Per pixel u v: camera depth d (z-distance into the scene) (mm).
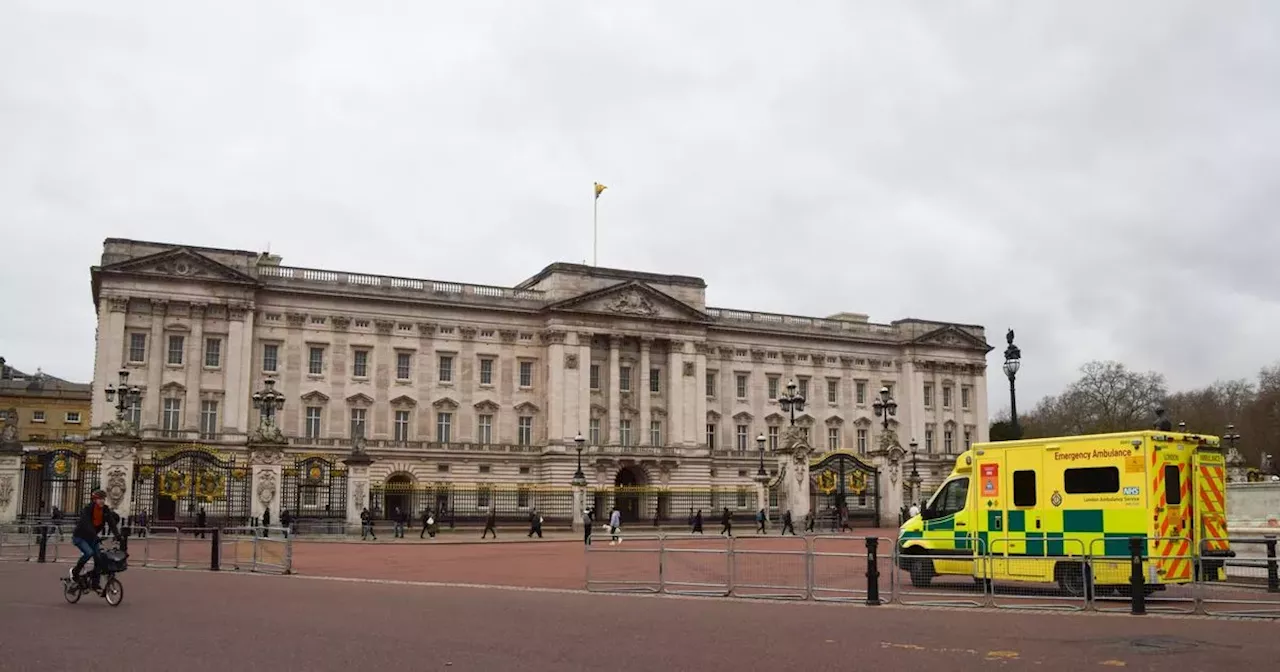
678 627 22422
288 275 104188
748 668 17062
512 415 111875
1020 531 32062
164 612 24969
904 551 35062
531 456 111375
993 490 33031
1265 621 23547
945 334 136875
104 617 23875
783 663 17562
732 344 125125
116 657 17938
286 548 38844
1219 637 20750
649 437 116375
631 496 114812
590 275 115625
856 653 18656
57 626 22172
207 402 97875
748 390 125375
